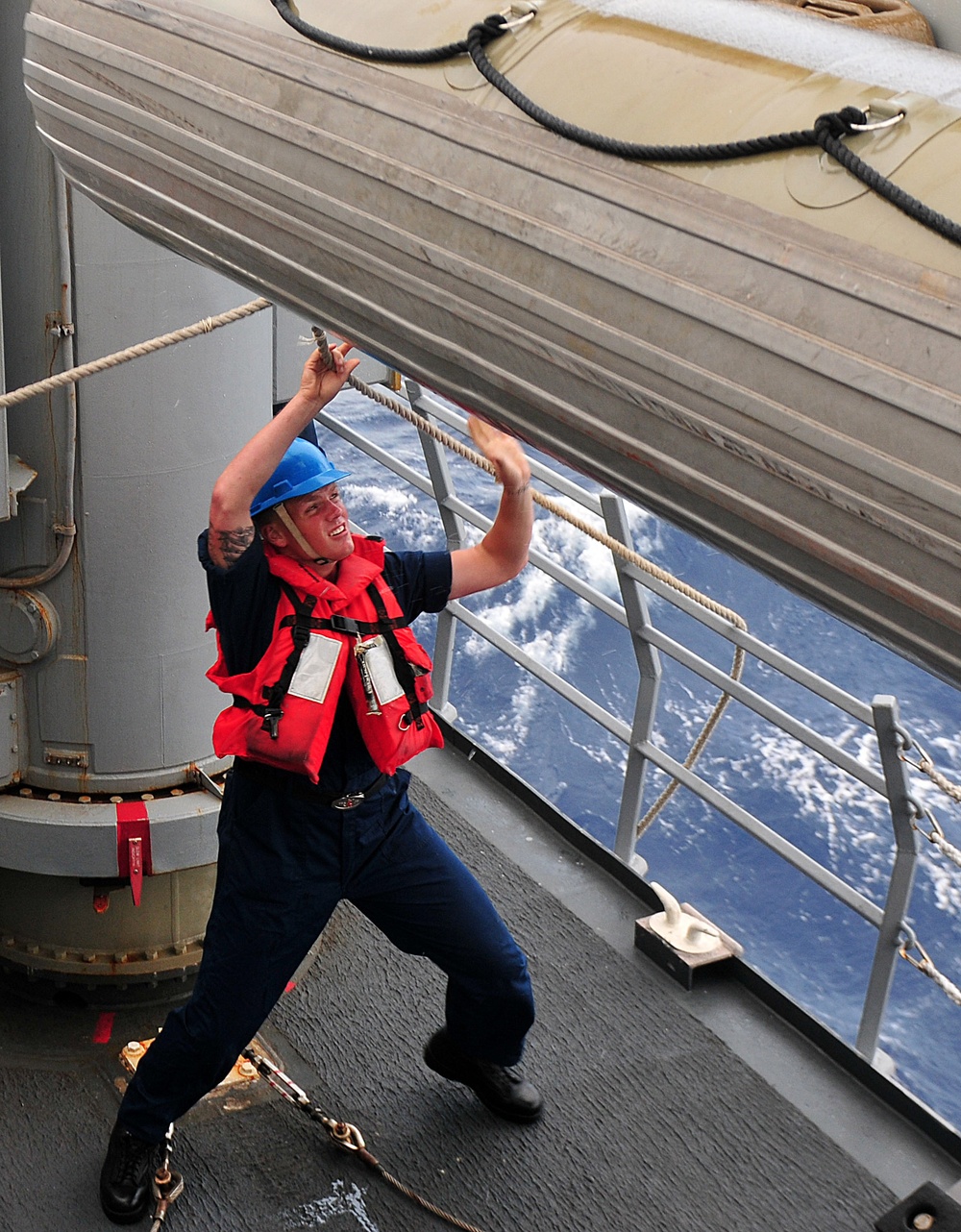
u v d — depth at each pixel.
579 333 1.93
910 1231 3.38
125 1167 3.47
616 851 4.78
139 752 4.07
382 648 3.12
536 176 1.97
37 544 3.85
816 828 9.00
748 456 1.80
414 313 2.24
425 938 3.48
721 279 1.76
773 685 10.42
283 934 3.28
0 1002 4.26
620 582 4.50
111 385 3.70
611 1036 4.12
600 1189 3.62
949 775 9.58
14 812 4.02
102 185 3.00
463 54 2.14
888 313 1.62
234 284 3.79
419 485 5.62
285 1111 3.83
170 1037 3.35
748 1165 3.70
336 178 2.28
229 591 3.08
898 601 1.76
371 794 3.29
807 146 1.75
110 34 2.79
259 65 2.43
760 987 4.25
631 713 10.06
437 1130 3.79
